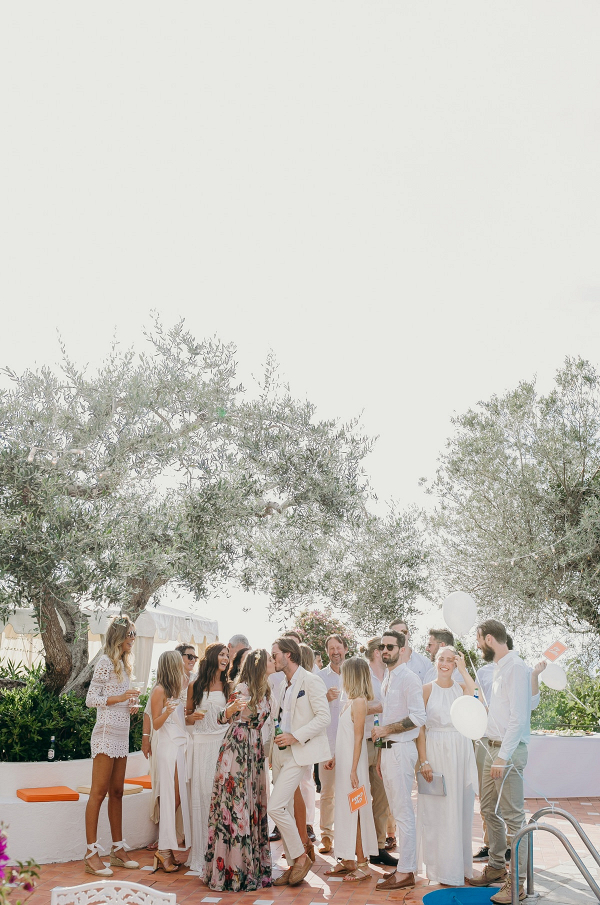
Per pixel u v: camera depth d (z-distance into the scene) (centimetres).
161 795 649
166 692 661
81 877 607
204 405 948
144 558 781
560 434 1434
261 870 609
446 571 1463
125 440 883
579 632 1377
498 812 582
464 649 1147
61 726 743
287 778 614
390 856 680
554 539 1397
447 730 609
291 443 1036
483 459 1453
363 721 624
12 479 762
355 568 1312
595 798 988
